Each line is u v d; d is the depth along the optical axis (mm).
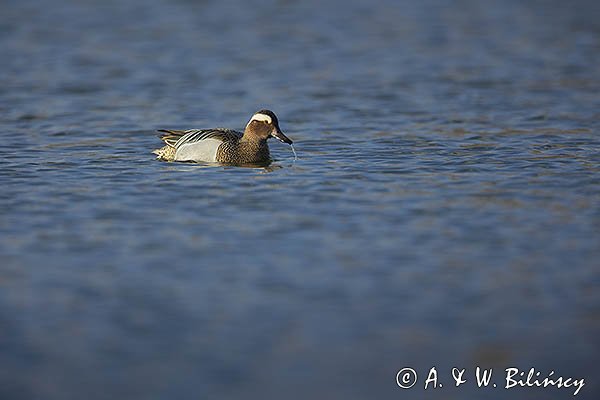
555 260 13125
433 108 25141
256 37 36969
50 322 11312
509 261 13125
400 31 38375
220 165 19031
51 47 34656
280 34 37625
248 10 43031
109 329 11141
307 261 13203
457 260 13180
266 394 9930
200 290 12211
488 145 20469
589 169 18078
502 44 35500
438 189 16797
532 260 13141
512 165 18516
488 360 10609
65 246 13898
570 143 20562
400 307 11703
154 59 32688
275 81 29219
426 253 13484
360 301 11852
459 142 20859
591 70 30453
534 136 21391
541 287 12227
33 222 15062
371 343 10883
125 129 22922
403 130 22375
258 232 14477
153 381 10102
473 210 15500
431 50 34469
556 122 23016
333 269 12891
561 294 12008
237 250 13672
